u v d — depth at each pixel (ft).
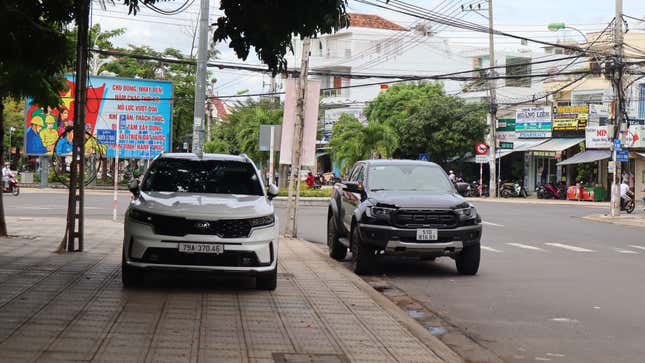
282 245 55.21
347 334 24.91
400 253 41.32
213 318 26.40
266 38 32.40
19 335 22.48
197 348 21.84
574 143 152.97
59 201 103.30
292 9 31.04
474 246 42.52
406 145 178.81
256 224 31.55
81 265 38.68
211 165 36.45
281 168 153.28
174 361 20.24
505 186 165.78
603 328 28.50
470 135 173.06
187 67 175.94
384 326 26.48
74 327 23.88
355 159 161.58
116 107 119.65
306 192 123.85
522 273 44.42
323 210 103.19
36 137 124.47
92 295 29.91
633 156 143.64
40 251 44.42
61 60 40.91
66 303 27.96
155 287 32.76
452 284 39.93
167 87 121.29
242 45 33.09
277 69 33.50
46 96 42.01
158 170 35.94
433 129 176.24
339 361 21.31
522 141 167.12
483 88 200.64
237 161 37.01
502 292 37.27
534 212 109.70
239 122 202.08
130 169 190.08
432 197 42.32
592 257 53.78
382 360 21.65
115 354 20.66
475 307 33.12
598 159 141.69
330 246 51.72
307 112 61.72
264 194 35.22
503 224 86.07
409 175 45.80
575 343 25.99
